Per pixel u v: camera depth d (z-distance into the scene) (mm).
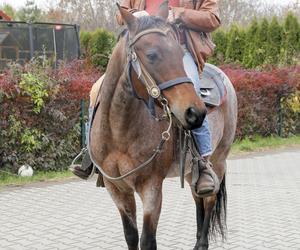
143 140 3797
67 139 9672
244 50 19094
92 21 30656
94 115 4133
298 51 18141
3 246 5645
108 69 3844
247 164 11156
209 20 4207
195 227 6477
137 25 3459
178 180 9422
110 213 7074
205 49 4387
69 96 9500
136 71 3451
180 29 4293
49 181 9055
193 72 4211
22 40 15336
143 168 3824
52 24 15836
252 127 13703
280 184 9148
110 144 3902
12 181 8883
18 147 9227
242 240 5949
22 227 6367
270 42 18469
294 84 14211
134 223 4195
